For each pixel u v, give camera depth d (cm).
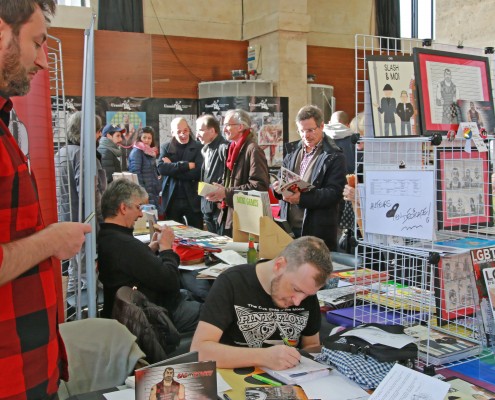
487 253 174
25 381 116
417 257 181
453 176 181
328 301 244
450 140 174
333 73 909
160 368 127
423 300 191
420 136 174
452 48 193
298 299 187
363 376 161
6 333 113
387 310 211
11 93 118
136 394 124
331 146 372
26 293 117
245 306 195
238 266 203
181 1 831
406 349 167
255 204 337
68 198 283
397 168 178
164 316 230
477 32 345
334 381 164
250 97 757
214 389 130
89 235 252
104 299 274
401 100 180
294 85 812
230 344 196
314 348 197
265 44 827
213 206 456
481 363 174
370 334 177
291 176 356
